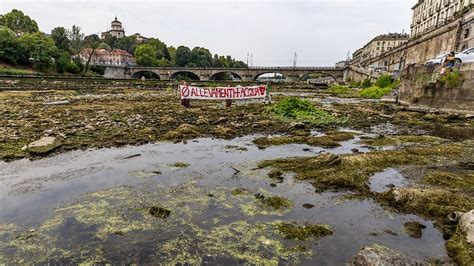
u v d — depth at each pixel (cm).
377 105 2238
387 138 1033
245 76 9156
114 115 1429
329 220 459
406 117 1559
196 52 13550
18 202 511
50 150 795
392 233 422
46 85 3706
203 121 1266
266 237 411
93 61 11038
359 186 581
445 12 5412
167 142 943
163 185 589
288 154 825
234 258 367
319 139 982
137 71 9550
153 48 12200
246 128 1188
